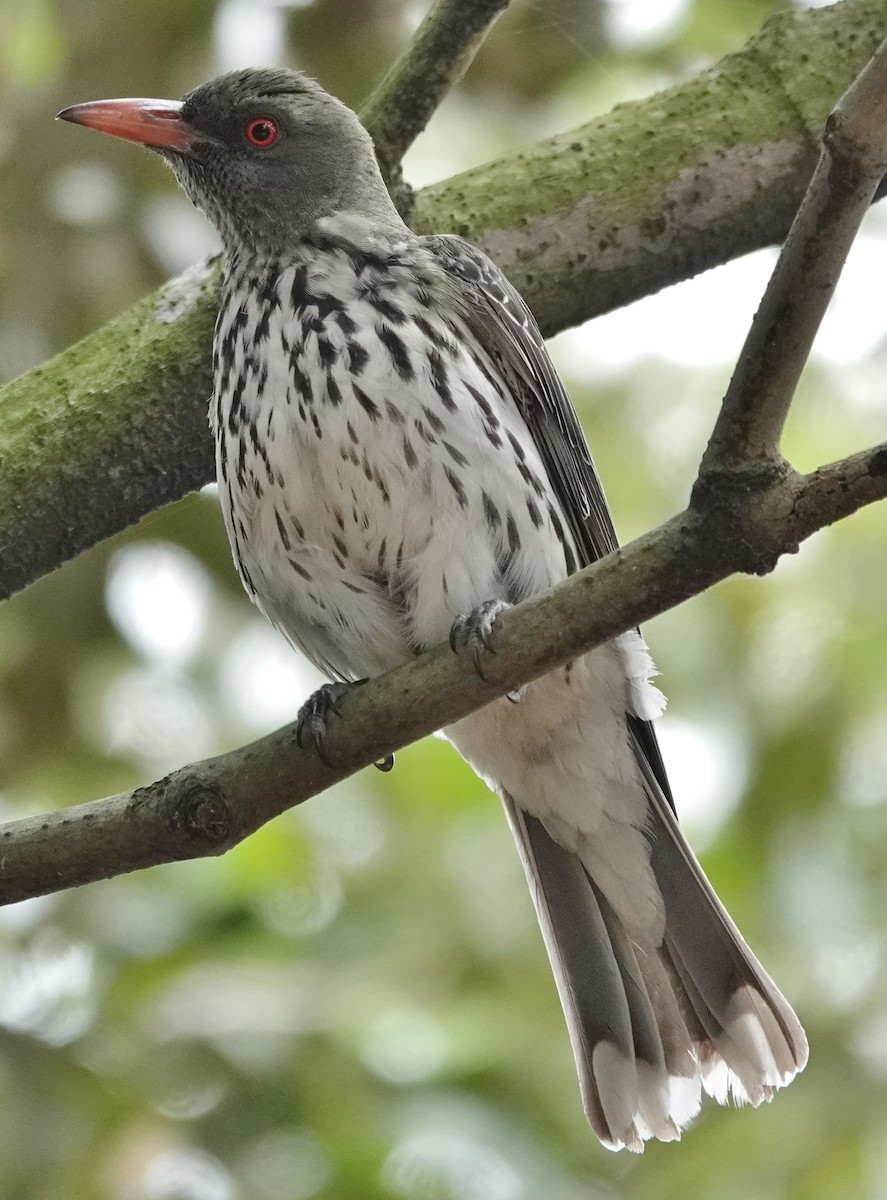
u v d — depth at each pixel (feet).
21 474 25.68
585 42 38.55
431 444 25.85
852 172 18.72
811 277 19.38
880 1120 36.50
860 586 40.83
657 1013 27.43
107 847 22.45
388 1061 37.63
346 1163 36.06
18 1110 34.99
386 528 26.14
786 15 27.76
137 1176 34.94
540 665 21.93
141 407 26.35
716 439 20.40
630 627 21.47
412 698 22.40
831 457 42.06
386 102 27.35
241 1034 37.09
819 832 40.14
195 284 27.63
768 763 40.04
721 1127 37.22
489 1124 36.68
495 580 26.58
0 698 37.17
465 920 40.65
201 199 29.19
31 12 39.09
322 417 25.76
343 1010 38.06
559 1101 38.27
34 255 35.42
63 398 26.23
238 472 26.40
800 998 38.19
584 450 29.89
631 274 27.37
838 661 40.29
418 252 26.89
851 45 27.35
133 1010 37.14
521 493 26.61
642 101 27.68
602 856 28.43
